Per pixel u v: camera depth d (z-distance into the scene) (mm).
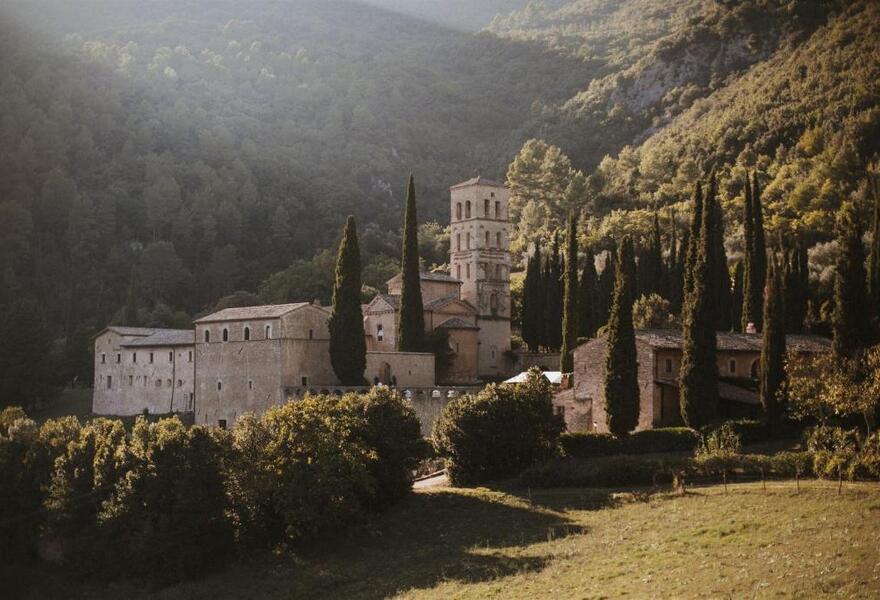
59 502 74062
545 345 135875
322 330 115750
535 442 78312
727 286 112812
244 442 70688
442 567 60000
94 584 70562
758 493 61438
